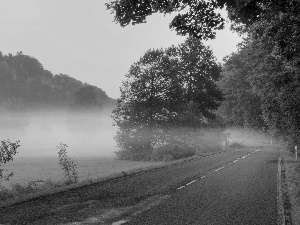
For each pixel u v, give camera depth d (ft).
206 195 36.40
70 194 37.32
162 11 26.11
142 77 129.80
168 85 131.75
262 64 67.87
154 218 25.76
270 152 127.95
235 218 25.93
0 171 41.98
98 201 33.01
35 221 24.82
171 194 37.09
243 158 94.89
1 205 30.83
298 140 80.18
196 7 26.16
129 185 44.47
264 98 82.58
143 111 125.49
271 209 29.30
